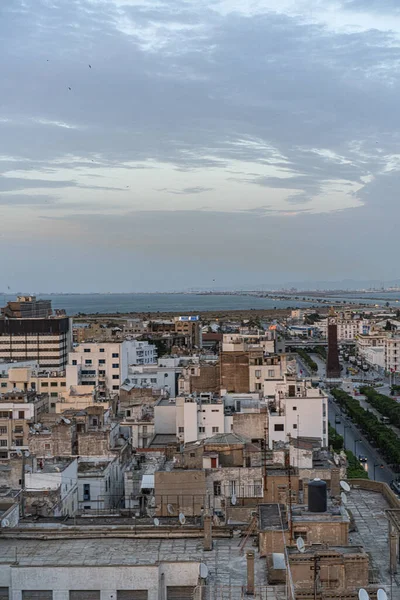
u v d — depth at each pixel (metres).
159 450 150.38
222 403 164.50
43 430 149.88
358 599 45.66
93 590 52.56
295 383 173.38
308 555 50.12
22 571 52.78
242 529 64.12
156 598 52.12
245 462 107.56
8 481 110.12
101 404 186.88
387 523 68.19
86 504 116.12
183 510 92.25
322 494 61.47
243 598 49.34
